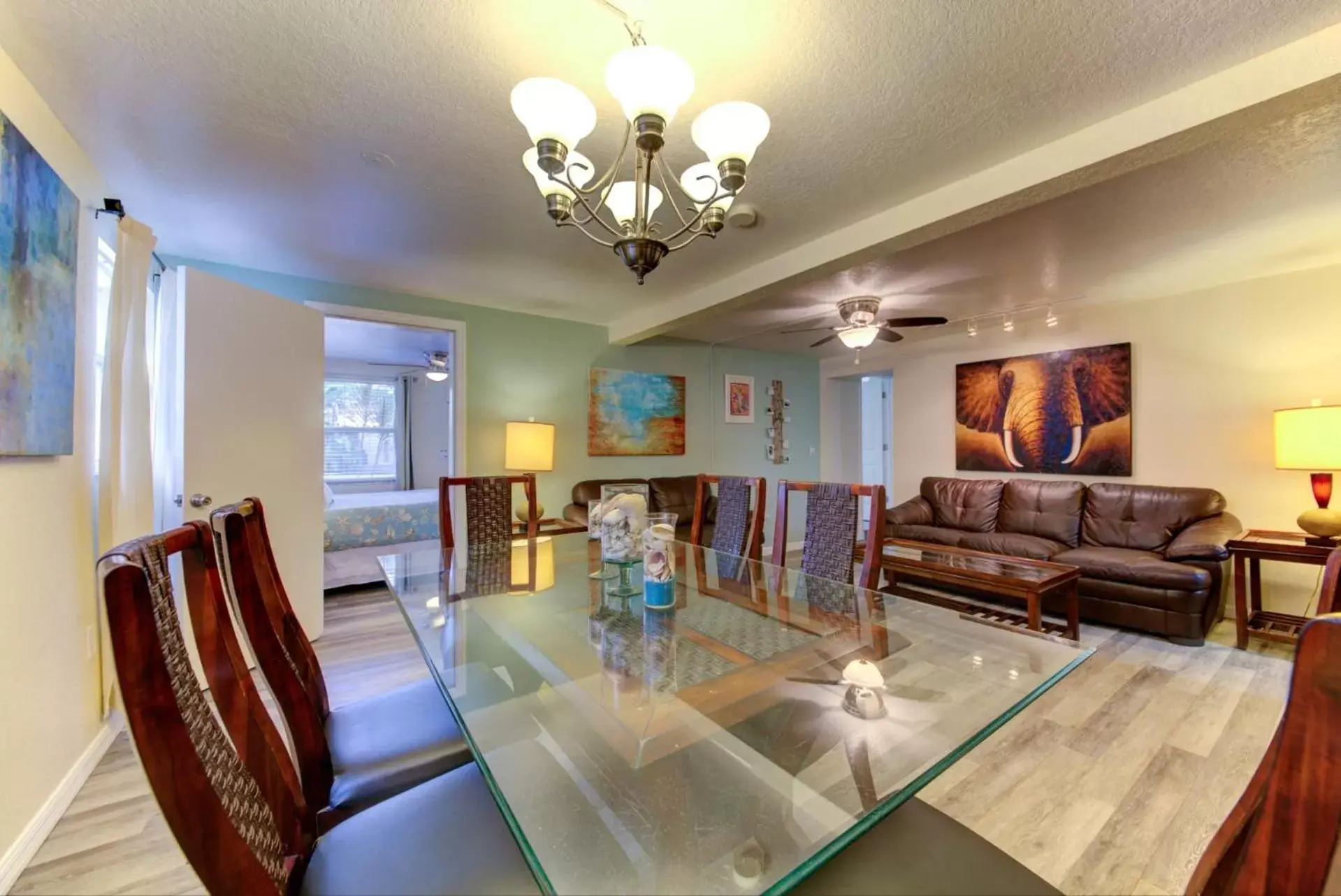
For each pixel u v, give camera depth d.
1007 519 4.45
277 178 2.19
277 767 0.95
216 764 0.72
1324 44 1.39
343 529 4.38
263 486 2.80
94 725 1.92
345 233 2.77
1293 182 2.17
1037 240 2.78
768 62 1.51
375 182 2.22
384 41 1.46
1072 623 3.07
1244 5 1.31
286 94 1.68
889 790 1.09
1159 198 2.31
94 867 1.46
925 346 5.45
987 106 1.70
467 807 1.04
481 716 1.38
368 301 3.73
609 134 1.86
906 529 4.68
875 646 1.71
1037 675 1.51
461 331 4.12
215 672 0.88
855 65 1.52
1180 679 2.58
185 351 2.46
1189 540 3.22
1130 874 1.41
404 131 1.87
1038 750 1.98
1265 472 3.45
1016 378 4.73
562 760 1.22
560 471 4.64
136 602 0.62
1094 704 2.33
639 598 2.12
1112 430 4.14
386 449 7.69
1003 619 3.44
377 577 4.36
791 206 2.38
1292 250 2.93
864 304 3.71
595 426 4.84
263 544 1.34
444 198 2.38
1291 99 1.47
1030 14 1.34
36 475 1.61
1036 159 1.94
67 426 1.75
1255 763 1.90
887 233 2.43
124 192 2.31
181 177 2.18
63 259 1.72
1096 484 4.21
